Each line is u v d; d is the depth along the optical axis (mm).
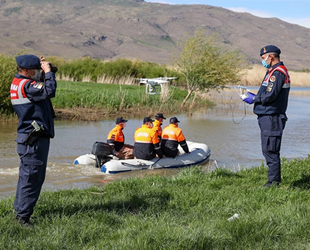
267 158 6750
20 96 4902
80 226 4863
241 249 4285
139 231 4684
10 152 11875
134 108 22562
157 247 4270
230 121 19453
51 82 4859
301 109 25328
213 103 27328
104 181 9484
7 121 17469
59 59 42562
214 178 7785
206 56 24203
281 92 6453
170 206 5930
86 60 40594
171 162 11109
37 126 4879
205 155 11859
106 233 4746
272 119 6531
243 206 5727
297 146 13812
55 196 6508
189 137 15188
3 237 4430
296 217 5000
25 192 4941
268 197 6059
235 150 13133
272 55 6488
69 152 12312
